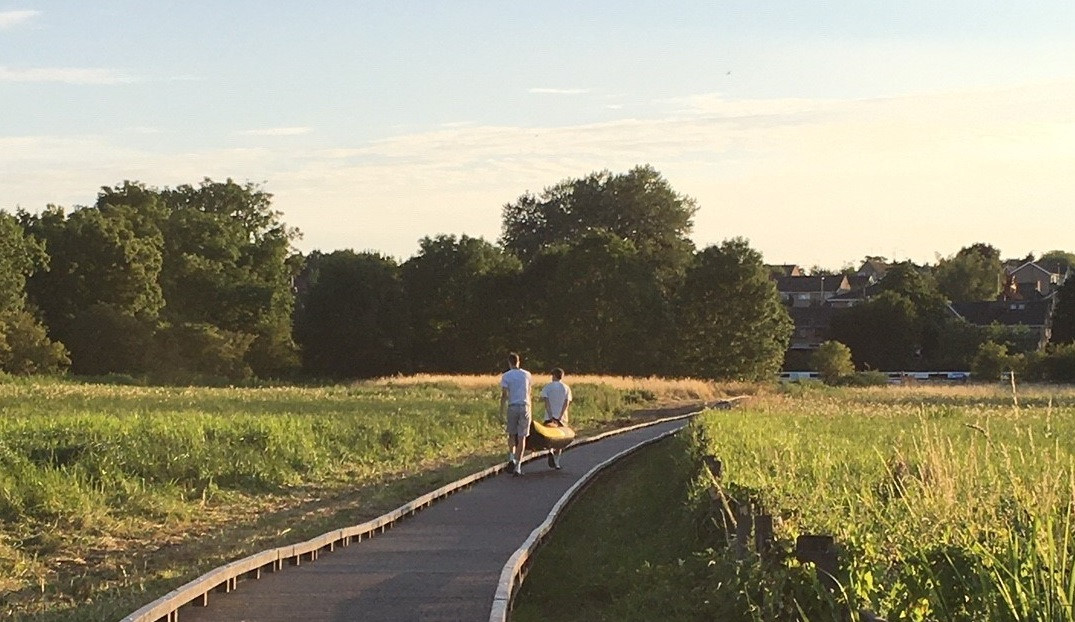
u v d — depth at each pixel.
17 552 13.02
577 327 88.69
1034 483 9.09
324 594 10.87
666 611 11.40
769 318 89.19
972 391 58.19
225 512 17.33
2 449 16.80
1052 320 99.25
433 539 14.79
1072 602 6.52
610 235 90.25
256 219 107.25
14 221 73.69
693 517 15.09
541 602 12.55
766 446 18.61
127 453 18.38
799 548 8.30
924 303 102.88
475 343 93.62
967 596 7.66
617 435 36.84
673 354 88.31
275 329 87.12
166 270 86.38
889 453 17.00
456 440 30.50
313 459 22.33
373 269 93.00
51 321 75.75
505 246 130.38
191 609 10.09
